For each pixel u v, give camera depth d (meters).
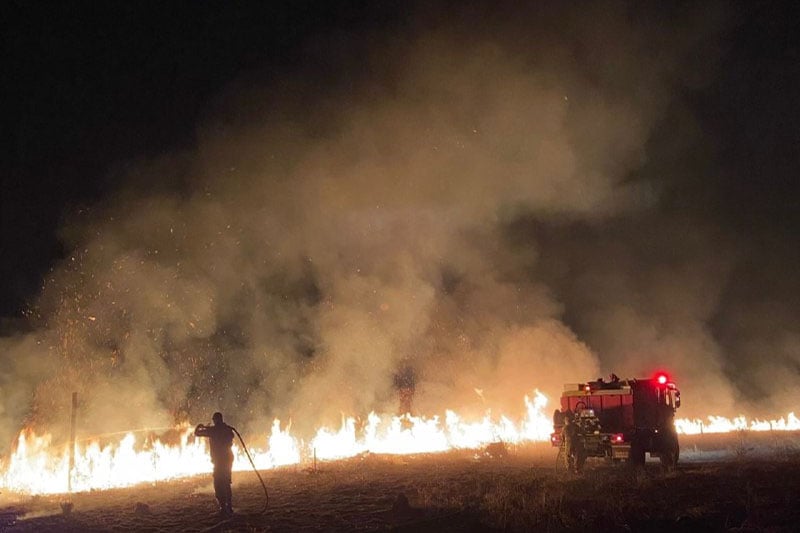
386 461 20.44
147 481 17.34
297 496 14.16
